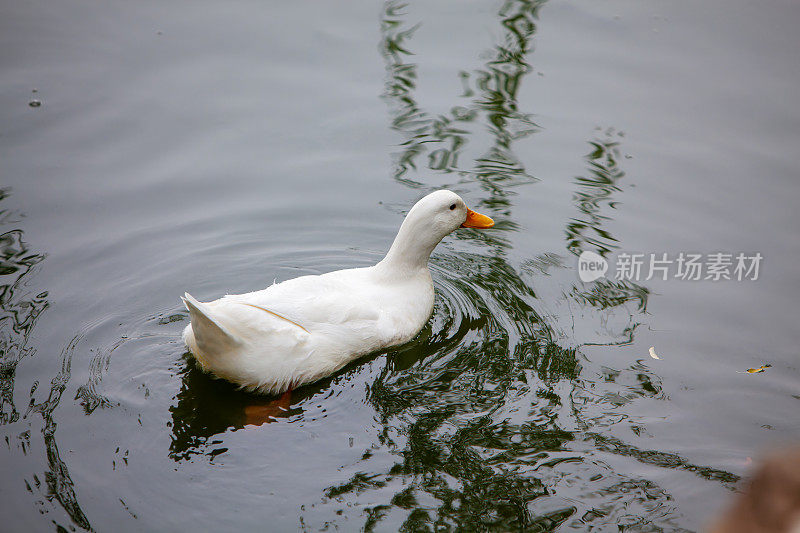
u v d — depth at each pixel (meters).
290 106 9.41
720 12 10.95
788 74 9.70
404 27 10.66
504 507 4.84
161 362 6.07
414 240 6.58
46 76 9.48
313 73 9.87
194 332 5.47
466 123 9.21
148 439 5.32
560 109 9.36
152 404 5.64
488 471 5.12
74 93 9.28
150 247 7.54
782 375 6.11
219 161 8.67
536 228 7.96
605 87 9.65
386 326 6.30
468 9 11.04
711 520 4.76
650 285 7.20
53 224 7.64
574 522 4.75
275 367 5.70
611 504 4.88
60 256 7.26
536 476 5.09
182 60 9.95
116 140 8.77
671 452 5.32
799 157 8.55
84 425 5.38
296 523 4.68
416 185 8.47
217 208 8.11
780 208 7.97
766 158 8.56
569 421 5.60
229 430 5.46
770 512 2.02
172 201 8.13
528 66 9.97
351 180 8.55
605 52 10.22
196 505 4.78
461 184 8.46
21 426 5.32
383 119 9.27
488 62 10.04
